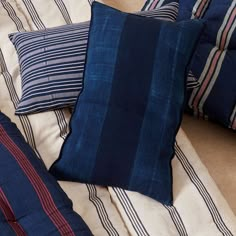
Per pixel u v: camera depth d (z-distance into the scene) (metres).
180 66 1.14
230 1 1.36
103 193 1.14
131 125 1.13
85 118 1.16
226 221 1.09
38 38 1.41
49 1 1.72
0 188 1.02
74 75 1.31
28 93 1.32
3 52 1.53
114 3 1.87
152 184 1.11
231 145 1.35
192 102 1.34
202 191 1.14
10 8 1.71
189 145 1.26
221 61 1.32
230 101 1.29
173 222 1.07
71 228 0.95
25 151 1.12
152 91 1.13
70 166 1.14
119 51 1.15
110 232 1.04
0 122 1.20
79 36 1.37
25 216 0.98
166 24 1.16
